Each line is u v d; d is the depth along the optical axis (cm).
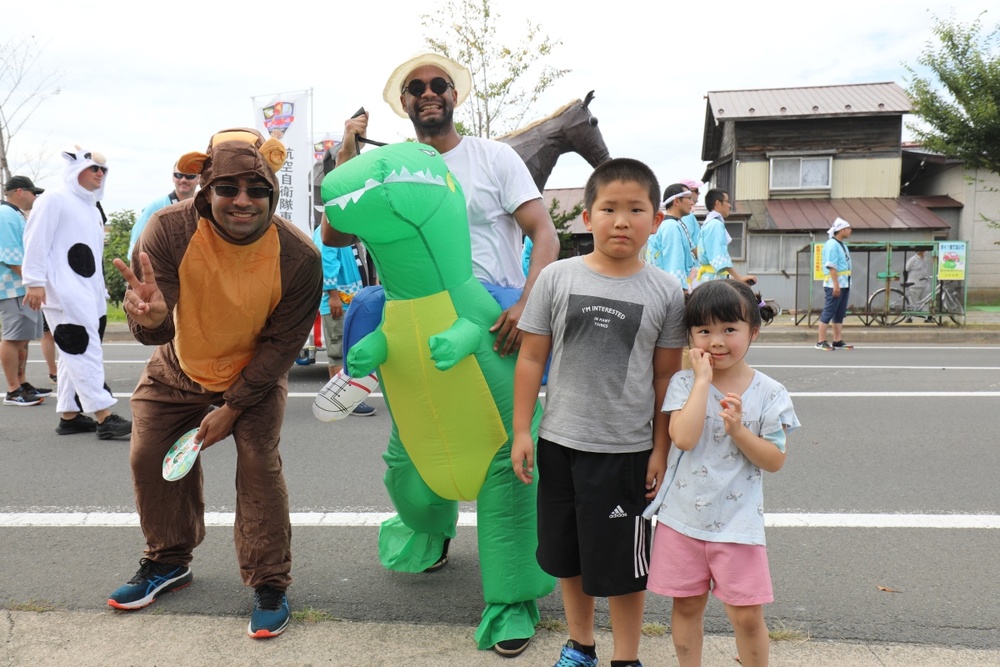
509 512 248
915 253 1369
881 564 309
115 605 264
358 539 339
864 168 1930
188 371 252
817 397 659
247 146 218
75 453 484
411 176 224
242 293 235
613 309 213
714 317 202
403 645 245
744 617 202
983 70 1352
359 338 256
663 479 215
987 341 1146
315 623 259
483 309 246
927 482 418
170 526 274
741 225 1788
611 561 212
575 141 636
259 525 255
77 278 494
